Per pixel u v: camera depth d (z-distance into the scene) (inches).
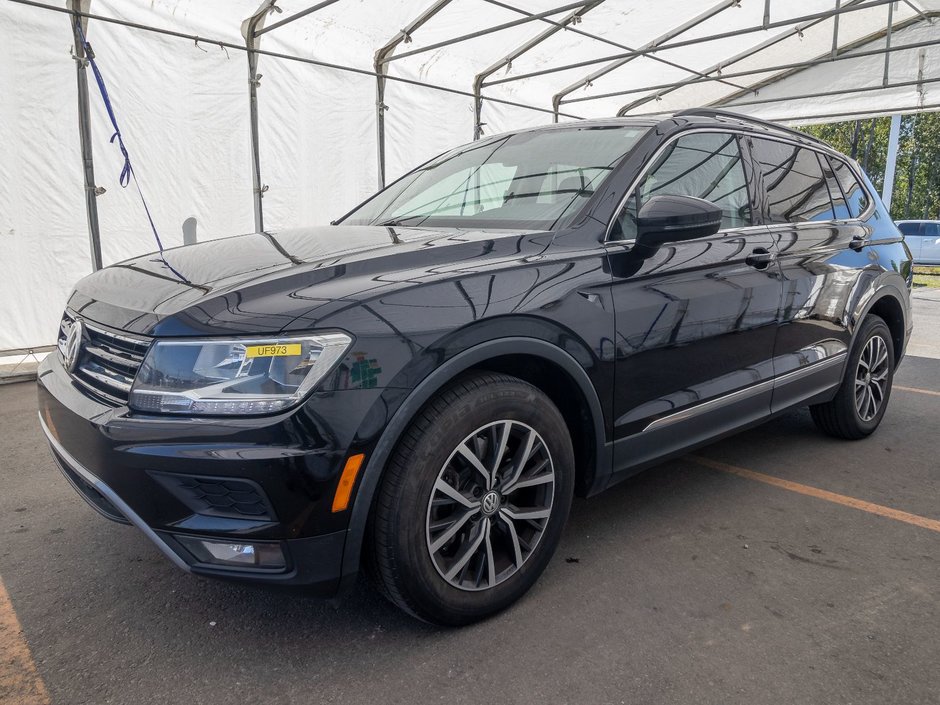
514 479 81.5
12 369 212.8
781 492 123.6
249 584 69.2
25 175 224.4
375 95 323.0
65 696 69.7
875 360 151.6
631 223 96.7
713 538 105.2
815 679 72.6
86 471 72.2
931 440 155.2
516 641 78.9
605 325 87.9
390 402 69.0
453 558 78.6
